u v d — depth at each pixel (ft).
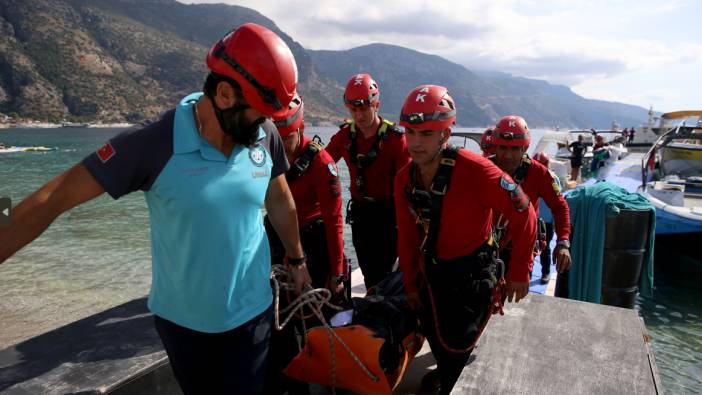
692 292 28.58
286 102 4.89
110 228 45.68
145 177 4.84
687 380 18.06
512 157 11.76
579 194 18.02
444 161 7.76
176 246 5.17
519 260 7.89
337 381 8.78
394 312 9.09
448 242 8.20
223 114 4.79
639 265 17.38
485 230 8.36
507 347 7.96
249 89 4.62
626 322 8.91
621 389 6.79
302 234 9.92
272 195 6.57
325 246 9.98
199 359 5.77
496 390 6.77
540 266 22.59
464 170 7.66
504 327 8.70
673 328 23.44
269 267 6.19
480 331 8.56
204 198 4.92
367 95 11.68
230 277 5.38
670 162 50.29
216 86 4.71
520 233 7.72
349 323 9.01
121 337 8.51
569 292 18.16
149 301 5.77
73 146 191.83
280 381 9.25
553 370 7.28
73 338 8.47
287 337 9.23
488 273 8.37
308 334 8.66
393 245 12.98
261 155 5.48
